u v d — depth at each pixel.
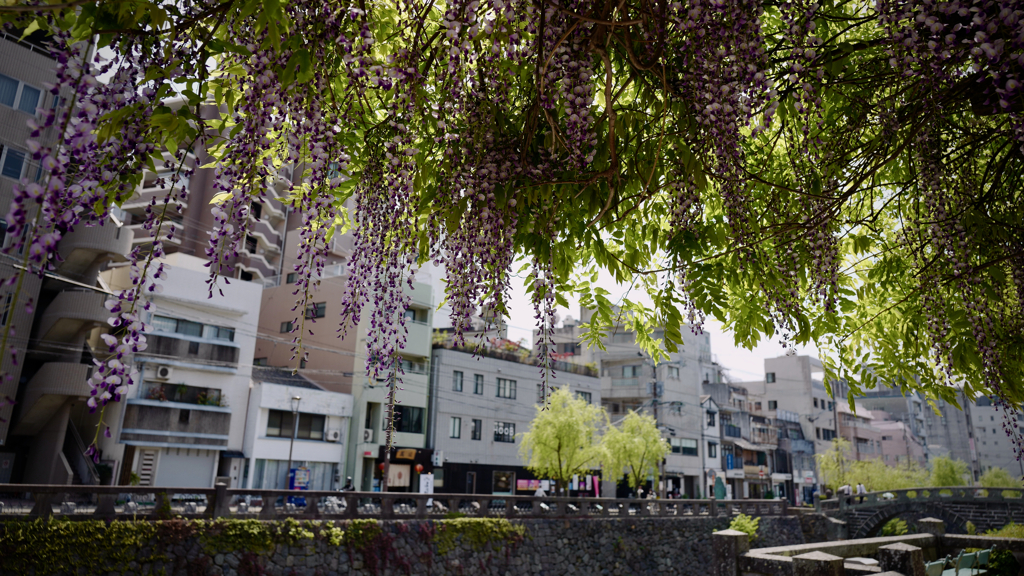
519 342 34.09
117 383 1.80
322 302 28.23
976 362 3.61
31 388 17.98
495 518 16.81
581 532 18.98
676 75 2.76
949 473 48.09
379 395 26.94
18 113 14.91
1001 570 8.43
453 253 2.81
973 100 2.79
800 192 3.01
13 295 1.44
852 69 3.03
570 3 2.50
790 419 53.03
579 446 28.12
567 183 2.76
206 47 2.08
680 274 3.33
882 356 4.68
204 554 11.69
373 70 2.21
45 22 1.77
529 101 2.96
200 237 29.05
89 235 17.83
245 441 23.64
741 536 6.52
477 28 2.50
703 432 42.44
